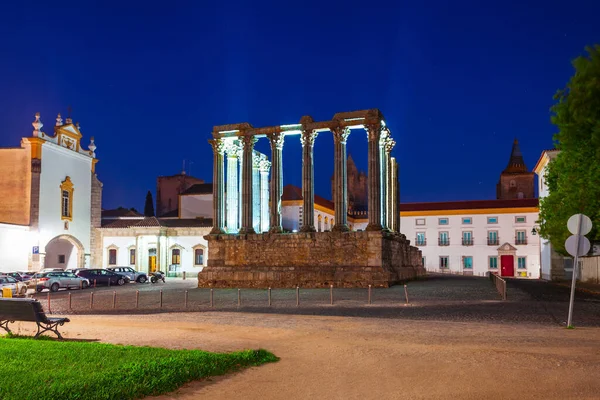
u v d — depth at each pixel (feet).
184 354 34.68
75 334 48.70
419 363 33.91
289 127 136.67
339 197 129.90
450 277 181.68
